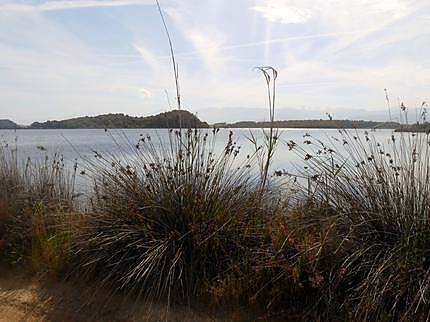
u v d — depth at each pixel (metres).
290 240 4.57
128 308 4.78
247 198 5.35
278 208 5.26
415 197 4.52
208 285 4.74
